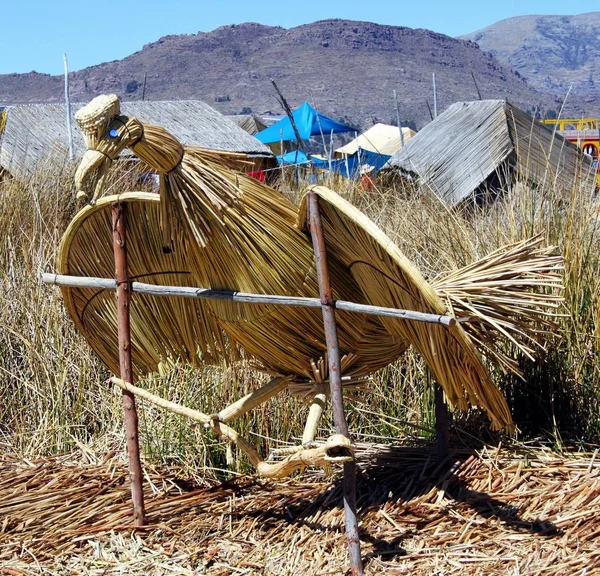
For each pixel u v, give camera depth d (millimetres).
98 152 2945
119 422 4492
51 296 5078
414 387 4312
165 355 3734
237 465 4059
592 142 8328
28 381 4859
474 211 4930
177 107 13227
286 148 14445
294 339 3201
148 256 3482
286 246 3113
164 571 3219
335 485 3752
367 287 3113
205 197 3037
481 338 3213
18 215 6273
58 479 4016
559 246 4125
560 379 4031
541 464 3721
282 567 3199
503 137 8242
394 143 14328
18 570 3221
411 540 3287
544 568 2990
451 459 3801
